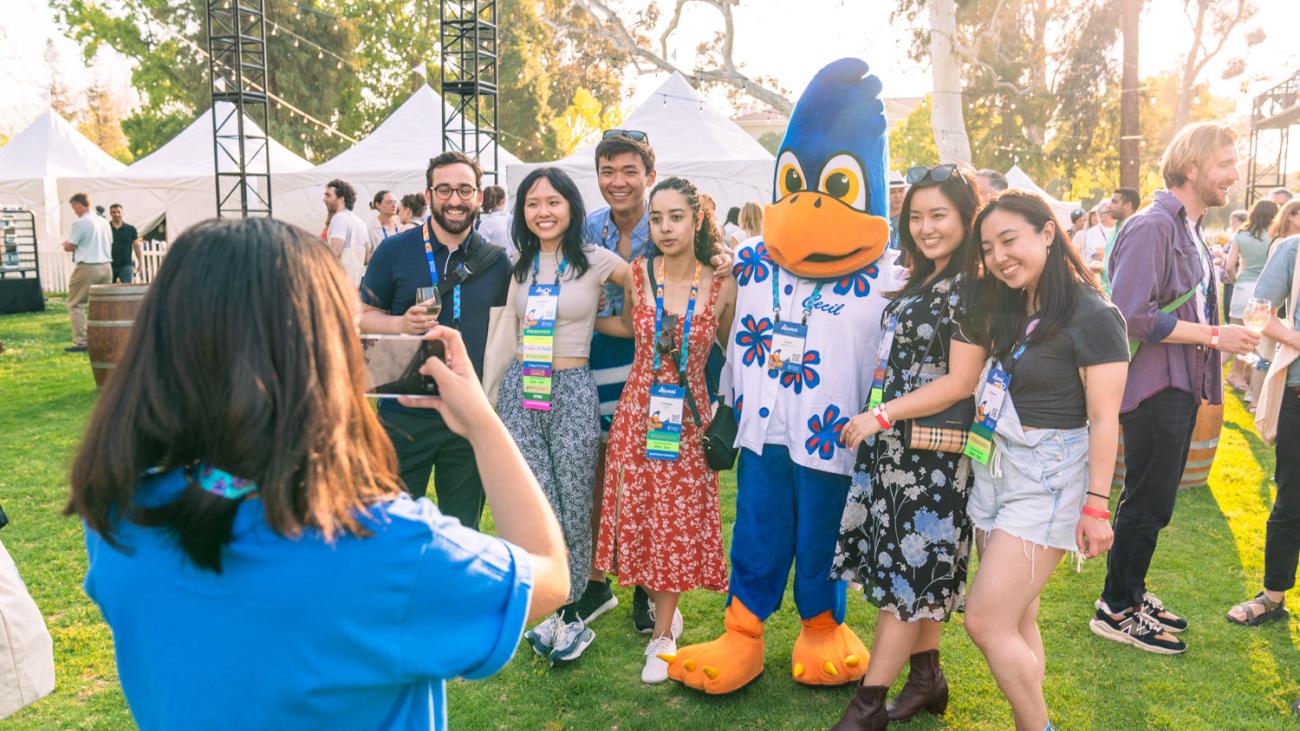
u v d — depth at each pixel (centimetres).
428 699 111
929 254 275
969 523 274
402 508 99
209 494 92
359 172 1552
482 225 745
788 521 313
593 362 370
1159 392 343
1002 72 2998
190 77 3328
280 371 92
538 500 117
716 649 321
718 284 326
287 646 94
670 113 1441
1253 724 301
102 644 355
